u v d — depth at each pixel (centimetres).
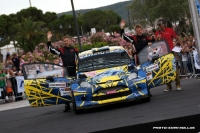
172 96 1229
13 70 2167
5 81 2062
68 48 1317
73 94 1127
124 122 881
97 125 903
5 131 1043
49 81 1194
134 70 1158
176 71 1352
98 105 1109
